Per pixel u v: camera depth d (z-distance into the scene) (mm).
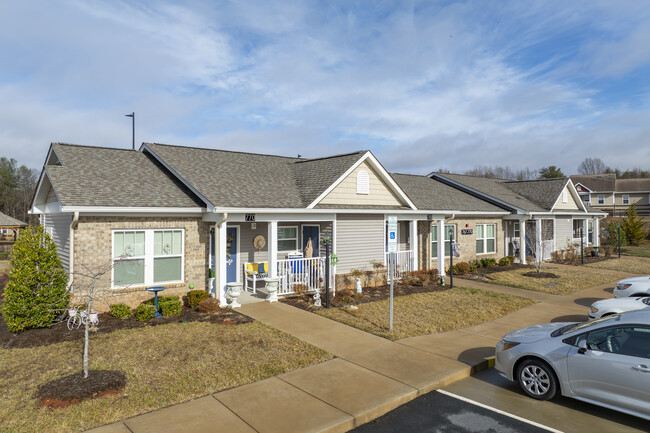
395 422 5898
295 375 7297
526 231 24922
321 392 6613
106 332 9539
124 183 12359
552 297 14930
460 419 5977
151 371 7336
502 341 7309
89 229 10812
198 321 10539
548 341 6695
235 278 14742
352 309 11914
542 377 6605
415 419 5988
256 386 6816
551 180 28141
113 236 11266
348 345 8969
